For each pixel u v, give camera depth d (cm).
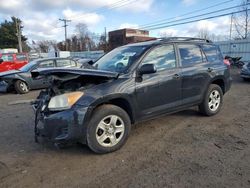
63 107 366
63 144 368
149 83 441
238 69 1950
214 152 391
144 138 456
